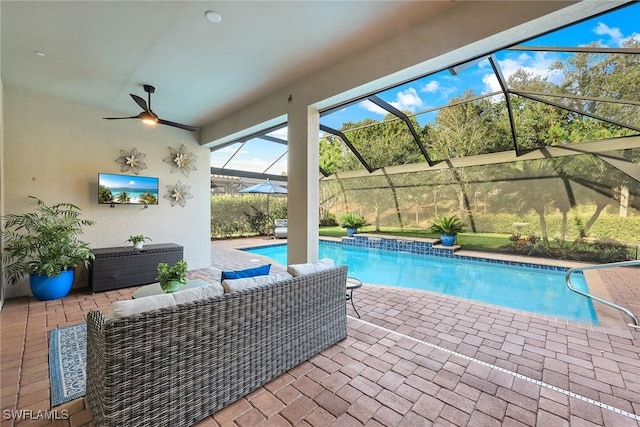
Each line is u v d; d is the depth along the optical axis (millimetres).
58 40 2721
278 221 10852
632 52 3191
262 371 1921
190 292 1695
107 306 3492
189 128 4277
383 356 2312
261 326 1909
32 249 3578
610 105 4289
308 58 3150
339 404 1755
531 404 1749
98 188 4391
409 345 2498
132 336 1356
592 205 5898
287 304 2076
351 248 9188
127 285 4211
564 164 6129
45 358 2275
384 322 3006
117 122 4691
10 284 3764
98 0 2195
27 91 3867
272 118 4074
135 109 4613
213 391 1670
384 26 2637
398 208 8945
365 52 2990
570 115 5098
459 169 7586
